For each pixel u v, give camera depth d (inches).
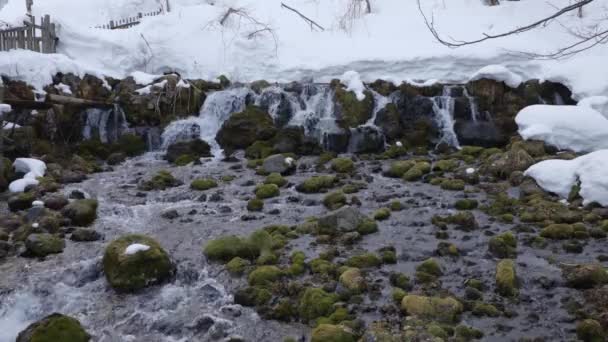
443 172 440.1
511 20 655.1
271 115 563.8
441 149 515.2
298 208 366.6
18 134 458.9
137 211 365.1
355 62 601.9
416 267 269.3
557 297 242.2
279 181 419.8
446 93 549.0
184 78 625.6
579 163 369.4
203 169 475.8
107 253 264.8
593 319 219.3
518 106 528.7
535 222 331.9
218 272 269.1
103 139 545.6
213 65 641.6
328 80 607.8
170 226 336.2
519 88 534.6
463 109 536.4
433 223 333.4
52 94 462.0
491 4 713.6
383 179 435.8
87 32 618.5
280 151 509.7
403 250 293.4
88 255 290.4
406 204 367.6
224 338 220.7
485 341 208.5
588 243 300.4
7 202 365.1
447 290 246.8
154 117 555.2
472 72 572.4
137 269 257.3
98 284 262.7
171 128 552.4
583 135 447.8
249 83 604.7
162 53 647.1
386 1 741.3
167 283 263.3
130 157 526.6
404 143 526.9
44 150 478.9
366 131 528.4
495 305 233.3
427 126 534.9
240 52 644.1
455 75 577.0
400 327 213.6
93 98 540.7
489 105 535.5
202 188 414.3
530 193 375.6
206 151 522.0
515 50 569.0
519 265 273.7
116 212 361.7
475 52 572.7
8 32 520.7
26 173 413.7
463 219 327.6
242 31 668.7
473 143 525.0
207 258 282.5
